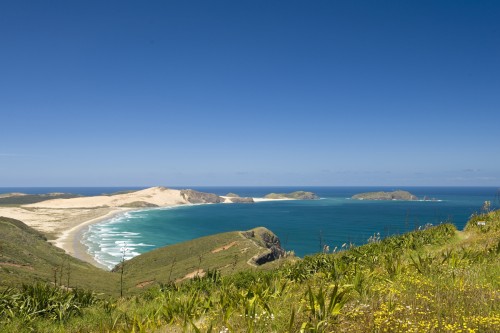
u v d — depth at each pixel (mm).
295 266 17344
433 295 7078
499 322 5223
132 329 7375
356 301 7109
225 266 60125
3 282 34500
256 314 7121
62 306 12086
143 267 76312
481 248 15359
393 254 16094
